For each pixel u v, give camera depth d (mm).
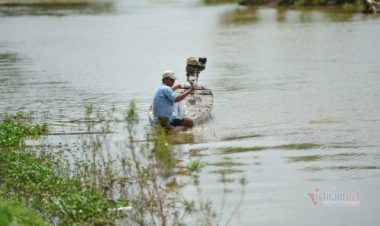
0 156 13984
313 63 28906
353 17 47781
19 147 15383
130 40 40438
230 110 19562
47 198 11562
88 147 15320
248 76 26141
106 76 27562
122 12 61031
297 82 24344
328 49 33094
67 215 10625
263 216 11008
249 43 37062
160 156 12594
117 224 10578
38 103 21953
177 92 19953
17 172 12758
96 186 12172
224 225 10602
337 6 56625
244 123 17781
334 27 42312
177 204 11453
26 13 60438
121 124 18031
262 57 31453
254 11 57500
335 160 14133
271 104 20391
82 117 19297
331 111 19109
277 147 15297
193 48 36062
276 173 13297
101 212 10812
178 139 16141
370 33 38469
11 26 49750
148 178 12078
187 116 17531
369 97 21062
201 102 19406
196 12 59219
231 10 59844
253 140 15969
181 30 45125
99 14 59094
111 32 45062
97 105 21359
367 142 15531
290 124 17562
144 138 16016
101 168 13117
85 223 10477
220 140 16000
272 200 11750
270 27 44500
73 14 59219
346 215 11047
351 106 19750
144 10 62781
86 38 42031
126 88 24531
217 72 27406
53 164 13766
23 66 31031
